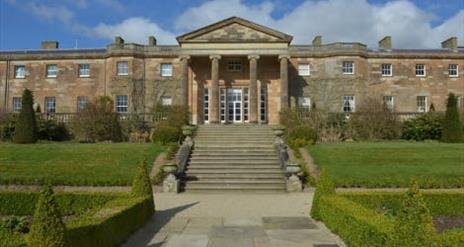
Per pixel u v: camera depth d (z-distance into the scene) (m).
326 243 9.91
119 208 10.42
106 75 41.97
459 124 30.66
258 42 37.91
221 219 12.95
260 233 11.02
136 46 41.53
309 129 27.92
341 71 41.09
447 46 45.81
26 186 18.81
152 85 41.41
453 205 14.26
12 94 43.22
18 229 11.18
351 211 9.59
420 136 33.19
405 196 6.90
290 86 41.34
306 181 20.52
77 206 14.38
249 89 40.31
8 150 24.72
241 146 26.09
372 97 39.16
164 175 20.48
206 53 37.91
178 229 11.52
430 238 6.49
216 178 20.55
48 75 43.16
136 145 26.73
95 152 24.42
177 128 29.02
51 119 34.78
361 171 20.70
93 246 7.99
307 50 41.91
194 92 40.72
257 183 20.00
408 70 42.56
